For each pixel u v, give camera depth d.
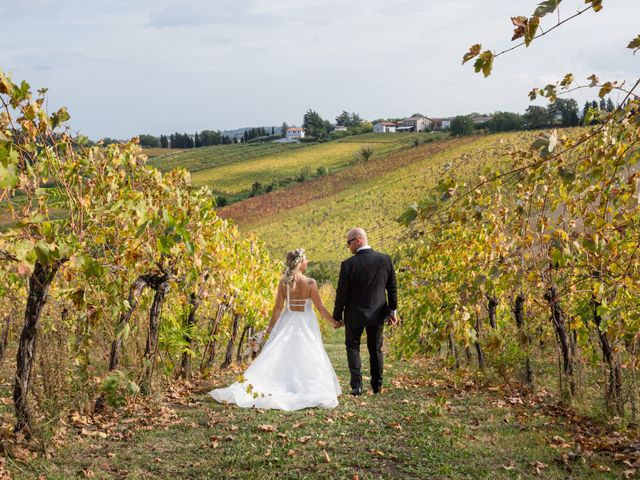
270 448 4.87
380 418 6.16
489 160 60.75
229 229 10.43
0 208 4.57
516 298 8.34
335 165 118.50
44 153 4.68
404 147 120.25
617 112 3.46
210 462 4.51
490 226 6.62
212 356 10.49
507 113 110.25
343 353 17.52
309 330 6.84
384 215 74.12
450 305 4.64
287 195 95.88
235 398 6.54
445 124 185.12
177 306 8.76
